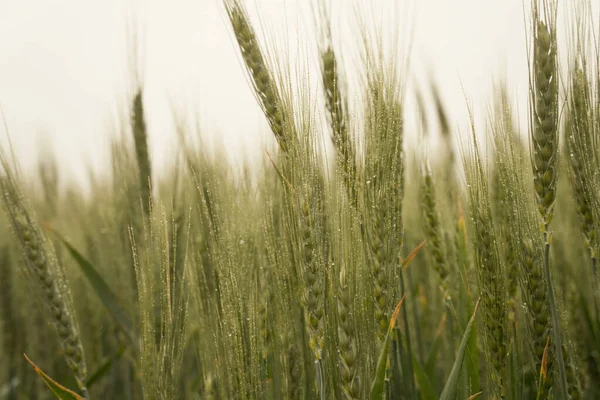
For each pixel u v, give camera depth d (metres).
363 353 0.47
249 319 0.49
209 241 0.53
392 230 0.50
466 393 0.55
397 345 0.53
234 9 0.50
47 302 0.57
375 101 0.50
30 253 0.57
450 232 0.62
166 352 0.51
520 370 0.54
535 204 0.50
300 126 0.47
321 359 0.47
